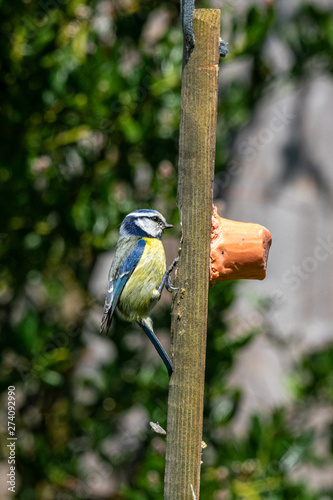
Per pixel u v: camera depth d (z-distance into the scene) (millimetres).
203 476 9859
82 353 11523
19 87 9797
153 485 9719
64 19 9852
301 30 11562
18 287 10844
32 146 9977
